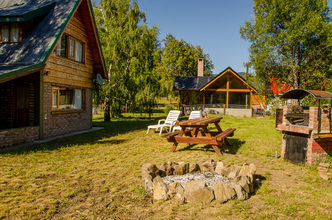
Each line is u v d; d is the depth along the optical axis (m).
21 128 8.70
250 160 6.57
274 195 4.19
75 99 12.56
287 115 6.45
